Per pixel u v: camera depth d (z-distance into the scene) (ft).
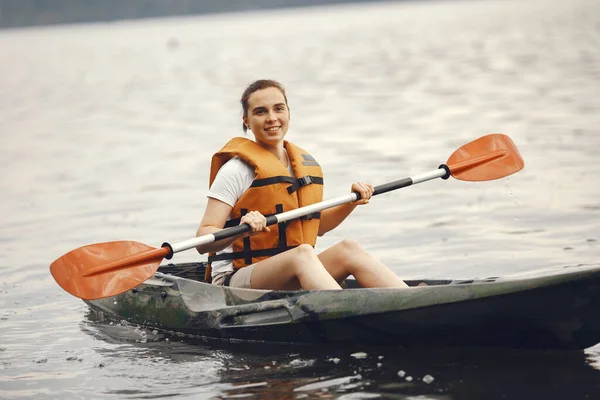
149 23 570.46
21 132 55.62
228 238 14.40
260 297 14.44
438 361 12.83
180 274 17.75
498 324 12.64
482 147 17.56
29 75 119.55
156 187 32.63
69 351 14.76
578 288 11.89
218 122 55.16
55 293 19.15
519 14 225.97
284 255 14.28
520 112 48.73
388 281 13.99
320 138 43.83
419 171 32.50
